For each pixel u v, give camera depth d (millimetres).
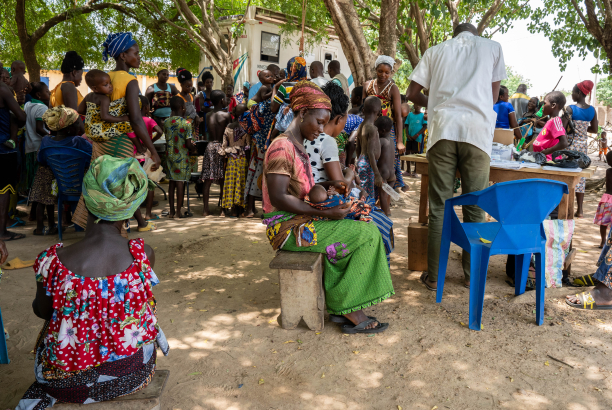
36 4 14844
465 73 3674
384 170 5961
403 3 8977
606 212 4969
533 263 4008
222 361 2867
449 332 3211
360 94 6723
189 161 6574
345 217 3275
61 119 4992
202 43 14203
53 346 1827
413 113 10789
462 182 3807
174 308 3631
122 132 4555
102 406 1944
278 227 3207
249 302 3754
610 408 2387
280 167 2943
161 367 2797
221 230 5922
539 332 3191
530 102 8617
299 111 2986
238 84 14586
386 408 2416
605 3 8742
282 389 2586
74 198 5289
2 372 2729
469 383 2615
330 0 7648
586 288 3871
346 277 3141
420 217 4598
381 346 3033
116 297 1838
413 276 4324
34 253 4887
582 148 6629
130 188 1879
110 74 4410
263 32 14180
